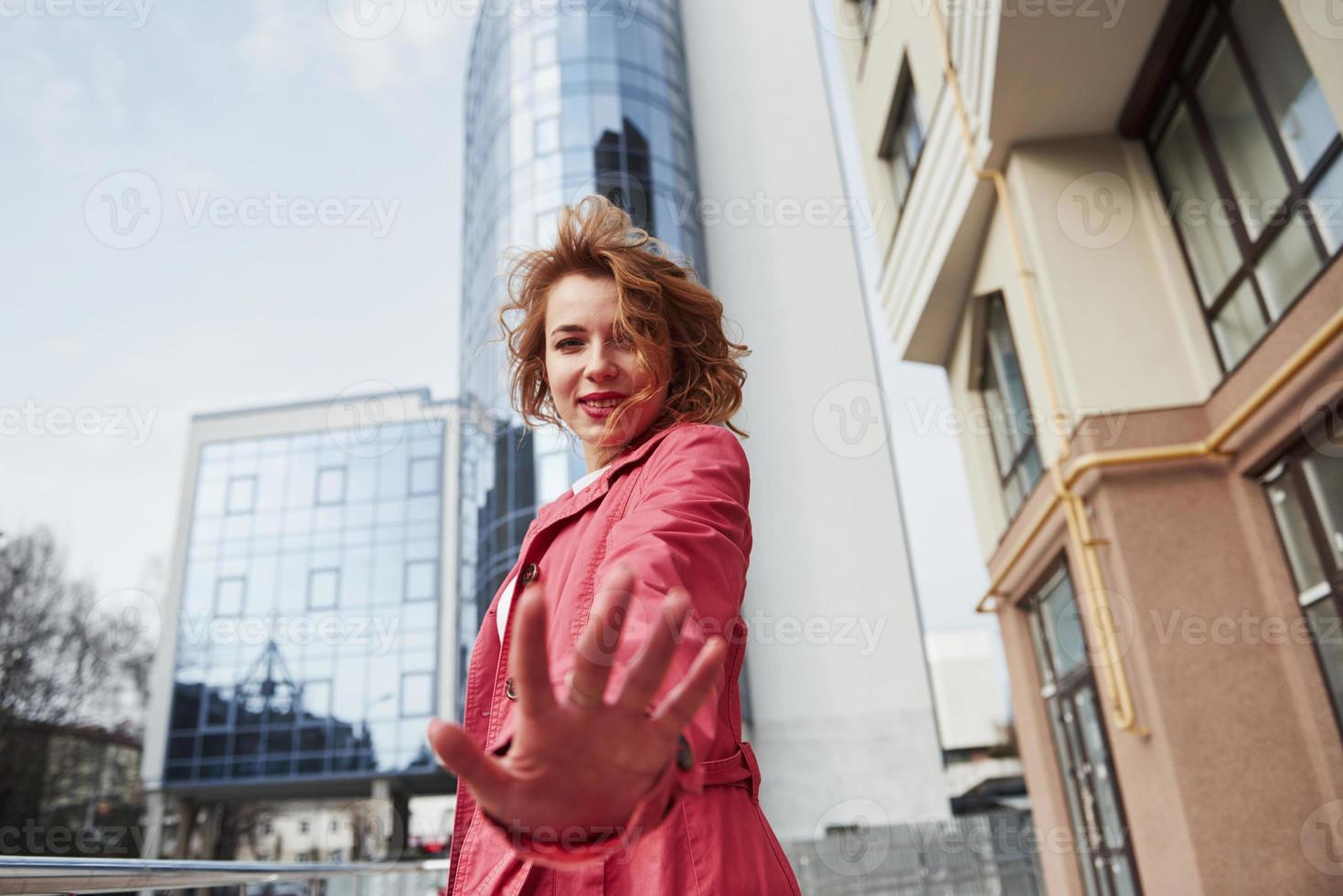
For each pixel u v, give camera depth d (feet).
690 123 58.90
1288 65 10.75
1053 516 15.12
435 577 75.36
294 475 82.17
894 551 50.62
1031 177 14.60
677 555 1.67
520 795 1.09
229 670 73.51
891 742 47.42
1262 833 11.34
